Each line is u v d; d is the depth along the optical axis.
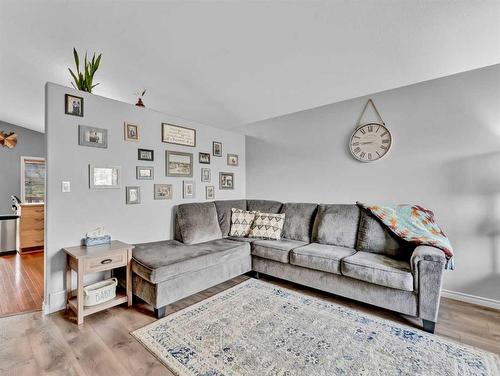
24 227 4.22
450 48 2.11
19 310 2.21
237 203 3.80
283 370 1.50
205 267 2.46
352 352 1.67
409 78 2.60
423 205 2.66
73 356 1.61
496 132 2.28
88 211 2.41
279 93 3.19
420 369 1.51
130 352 1.65
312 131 3.54
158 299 2.08
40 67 3.16
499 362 1.57
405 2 1.71
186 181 3.38
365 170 3.06
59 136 2.22
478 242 2.38
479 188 2.36
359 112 3.10
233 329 1.92
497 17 1.73
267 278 3.10
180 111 3.95
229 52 2.49
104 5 2.07
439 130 2.56
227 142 4.04
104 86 3.37
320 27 2.03
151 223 2.96
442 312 2.22
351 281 2.31
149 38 2.40
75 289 2.33
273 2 1.86
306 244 2.93
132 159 2.77
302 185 3.66
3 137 5.30
